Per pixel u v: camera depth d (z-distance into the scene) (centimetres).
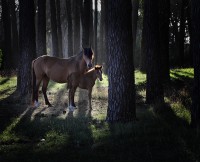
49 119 1280
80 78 1502
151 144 875
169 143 872
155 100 1508
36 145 948
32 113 1438
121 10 1126
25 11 1820
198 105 1002
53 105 1625
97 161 766
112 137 983
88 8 3073
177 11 4753
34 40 1841
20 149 912
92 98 1767
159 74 1550
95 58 3991
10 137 1031
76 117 1337
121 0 1124
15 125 1194
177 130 989
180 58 3750
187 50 4731
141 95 1767
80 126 1136
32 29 1828
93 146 897
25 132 1093
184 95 1608
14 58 4122
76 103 1652
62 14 5297
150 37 1557
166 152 802
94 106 1577
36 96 1595
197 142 855
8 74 3000
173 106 1366
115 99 1170
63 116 1371
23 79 1827
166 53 2127
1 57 3247
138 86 2077
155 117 1212
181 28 3744
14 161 801
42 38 2492
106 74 2936
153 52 1549
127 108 1168
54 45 3469
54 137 1021
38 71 1602
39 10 2486
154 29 1556
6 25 3838
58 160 790
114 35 1144
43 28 2495
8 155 855
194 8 979
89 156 806
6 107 1566
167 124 1083
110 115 1187
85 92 1955
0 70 3253
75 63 1509
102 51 4450
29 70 1825
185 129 983
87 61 1431
